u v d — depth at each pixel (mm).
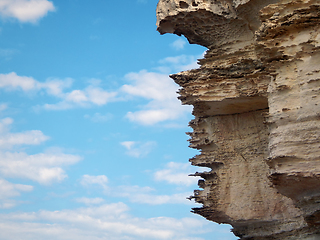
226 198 22422
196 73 22281
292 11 17469
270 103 17812
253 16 21094
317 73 16844
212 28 22406
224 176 22719
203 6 21844
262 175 22172
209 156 23297
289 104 17234
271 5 17828
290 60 17391
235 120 23219
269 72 18125
